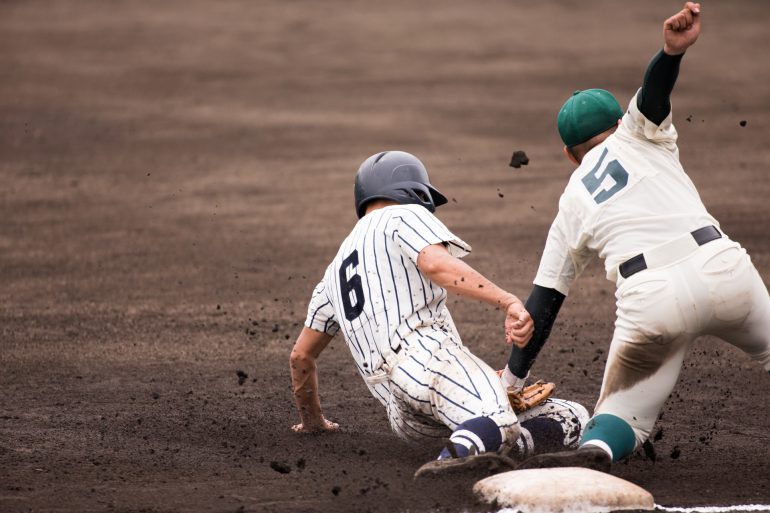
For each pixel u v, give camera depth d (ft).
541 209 150.41
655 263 51.65
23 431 64.54
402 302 54.49
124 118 224.74
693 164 178.70
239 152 194.59
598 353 86.28
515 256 122.52
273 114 230.07
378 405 72.28
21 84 258.37
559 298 56.75
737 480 54.65
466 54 297.74
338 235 135.95
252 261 121.70
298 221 144.05
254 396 73.97
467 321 97.14
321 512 47.91
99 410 69.92
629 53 290.97
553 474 48.24
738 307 51.39
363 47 310.45
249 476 54.60
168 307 101.45
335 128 215.51
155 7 373.20
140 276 114.32
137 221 143.84
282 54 300.40
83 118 223.92
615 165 53.88
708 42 307.99
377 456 58.85
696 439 63.93
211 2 383.24
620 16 352.28
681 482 54.24
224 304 102.63
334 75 273.33
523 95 245.45
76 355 84.89
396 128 214.90
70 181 170.60
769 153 186.50
